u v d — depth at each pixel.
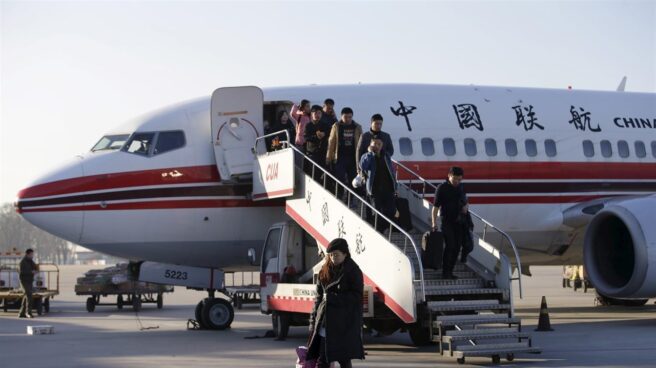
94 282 27.91
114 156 18.75
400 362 13.48
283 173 16.75
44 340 17.25
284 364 13.25
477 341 15.52
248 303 31.50
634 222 18.17
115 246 18.56
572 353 14.33
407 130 20.16
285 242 17.83
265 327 20.05
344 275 10.08
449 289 14.30
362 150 15.38
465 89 21.52
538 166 20.92
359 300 10.10
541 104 21.72
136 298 27.58
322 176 16.84
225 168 18.52
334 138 16.22
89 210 18.25
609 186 21.58
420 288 14.05
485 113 20.98
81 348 15.66
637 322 20.06
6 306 27.84
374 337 17.73
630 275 19.55
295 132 18.77
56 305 31.56
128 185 18.47
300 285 15.78
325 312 10.03
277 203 19.00
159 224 18.55
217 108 18.47
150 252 18.78
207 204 18.72
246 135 18.55
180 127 19.14
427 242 14.59
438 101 20.86
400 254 13.58
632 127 22.27
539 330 18.14
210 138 19.08
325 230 15.70
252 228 19.00
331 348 9.93
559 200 21.08
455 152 20.31
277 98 19.92
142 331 19.30
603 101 22.56
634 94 23.25
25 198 18.25
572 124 21.64
